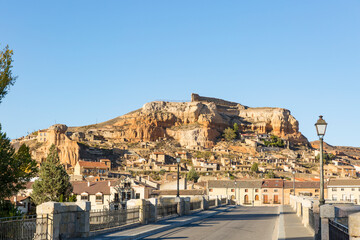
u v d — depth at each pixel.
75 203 26.52
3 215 34.19
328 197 134.38
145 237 28.64
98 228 29.80
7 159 33.41
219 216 54.47
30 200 86.88
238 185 140.62
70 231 25.73
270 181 143.50
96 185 103.06
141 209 37.53
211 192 139.25
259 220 46.56
